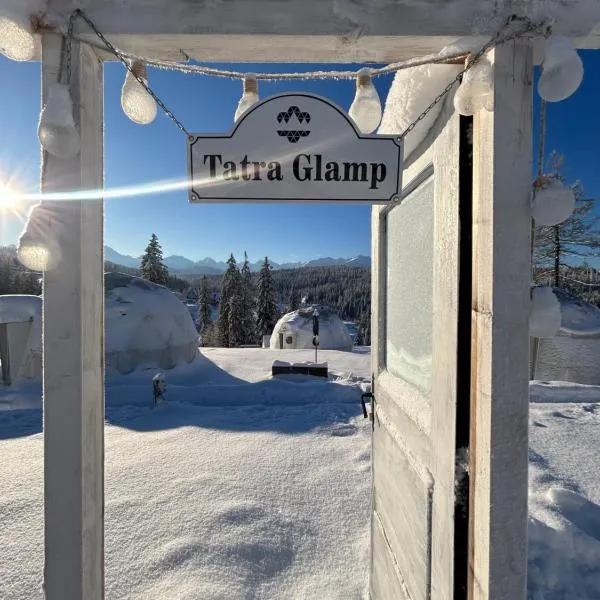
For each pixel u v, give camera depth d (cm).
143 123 137
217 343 4109
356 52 132
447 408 137
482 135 119
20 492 393
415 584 169
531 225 115
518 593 118
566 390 789
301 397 907
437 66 130
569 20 113
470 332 128
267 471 441
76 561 126
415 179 179
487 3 115
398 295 219
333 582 272
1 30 116
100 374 140
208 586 262
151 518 340
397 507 198
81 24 120
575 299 1130
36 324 1204
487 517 119
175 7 120
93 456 134
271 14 120
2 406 967
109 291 1441
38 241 118
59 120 112
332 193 130
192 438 566
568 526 254
